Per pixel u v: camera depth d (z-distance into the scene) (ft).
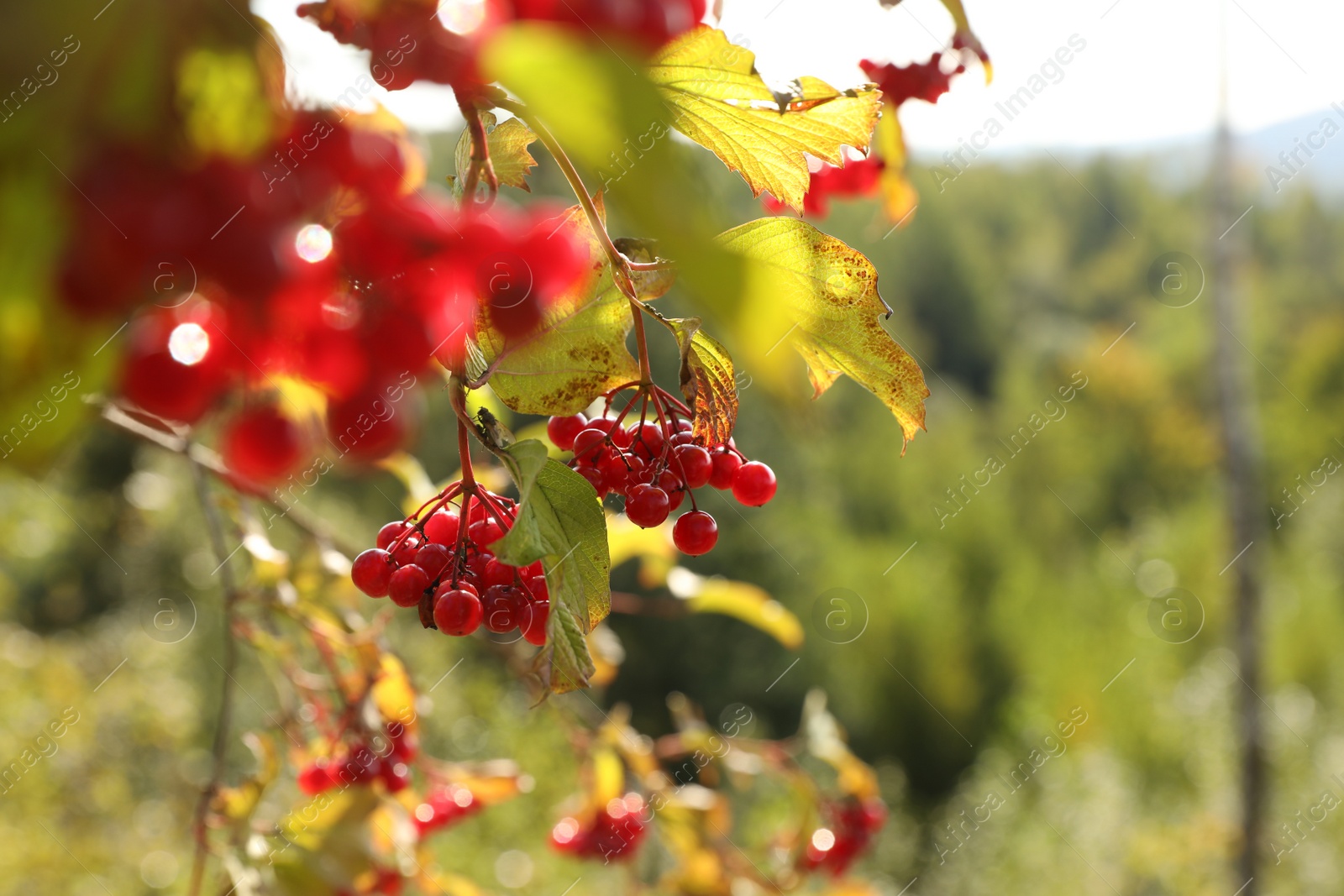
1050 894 7.69
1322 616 12.77
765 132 1.36
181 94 0.73
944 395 21.99
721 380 1.33
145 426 1.71
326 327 0.86
